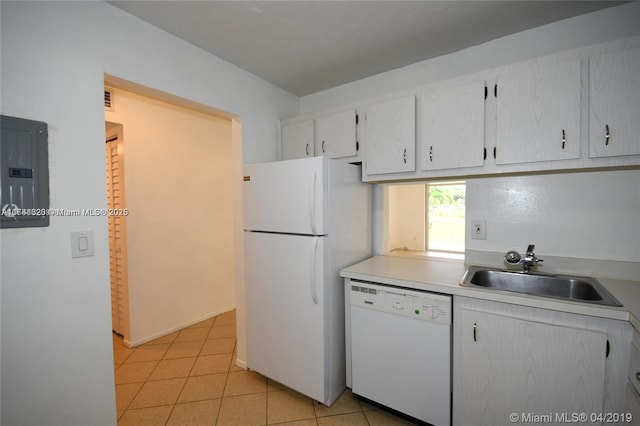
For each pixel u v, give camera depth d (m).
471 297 1.46
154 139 2.79
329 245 1.84
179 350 2.59
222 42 1.88
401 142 1.90
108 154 2.79
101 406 1.43
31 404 1.24
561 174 1.72
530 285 1.74
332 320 1.86
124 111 2.57
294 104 2.77
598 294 1.38
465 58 1.99
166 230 2.90
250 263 2.10
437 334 1.54
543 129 1.48
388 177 1.99
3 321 1.17
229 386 2.08
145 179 2.73
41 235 1.26
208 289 3.29
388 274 1.78
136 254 2.67
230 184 3.52
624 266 1.57
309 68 2.25
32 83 1.23
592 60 1.38
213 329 3.02
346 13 1.60
